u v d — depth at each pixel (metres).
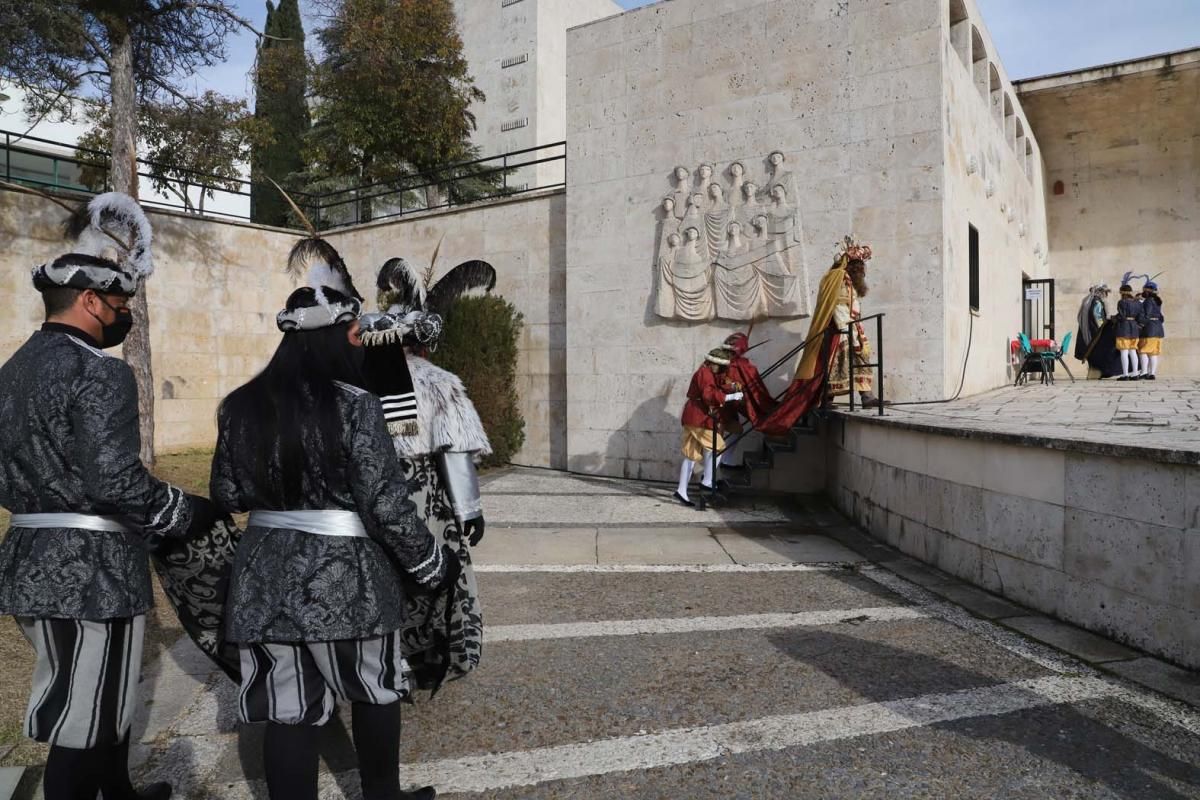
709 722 3.40
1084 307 15.18
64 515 2.22
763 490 9.92
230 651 2.62
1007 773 2.91
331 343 2.34
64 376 2.19
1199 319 17.81
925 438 6.18
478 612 3.14
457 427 2.98
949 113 9.48
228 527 2.59
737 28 10.30
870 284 9.41
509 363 12.65
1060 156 19.09
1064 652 4.14
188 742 3.30
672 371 10.77
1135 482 4.10
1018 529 5.02
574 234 11.59
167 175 15.40
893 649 4.27
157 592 5.66
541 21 24.09
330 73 18.95
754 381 9.11
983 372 11.25
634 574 6.11
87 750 2.26
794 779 2.90
